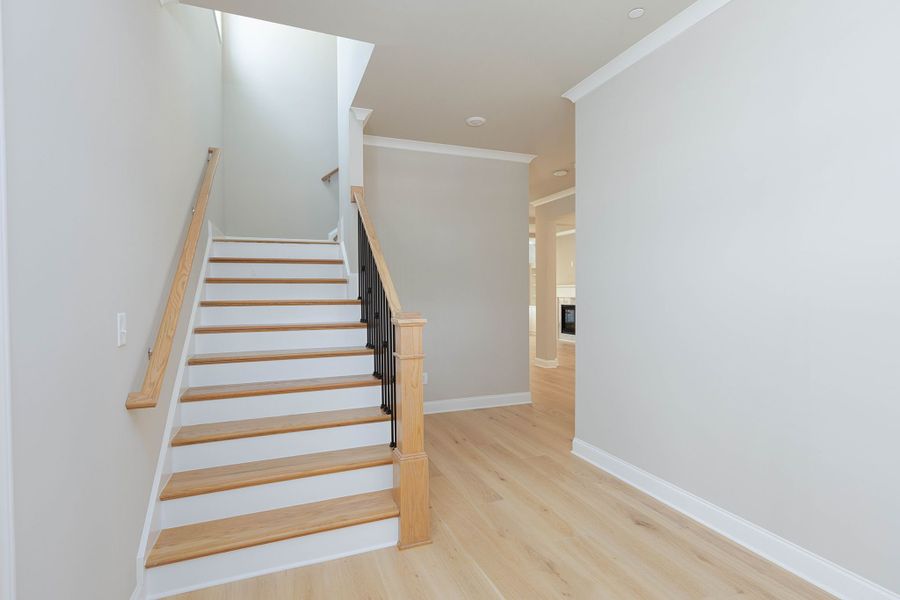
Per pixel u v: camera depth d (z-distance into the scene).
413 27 2.45
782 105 1.92
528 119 3.77
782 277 1.93
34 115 1.01
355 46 3.33
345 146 3.90
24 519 0.95
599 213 3.02
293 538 1.96
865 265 1.66
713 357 2.24
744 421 2.10
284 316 3.33
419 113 3.64
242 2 2.24
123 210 1.59
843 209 1.72
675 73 2.43
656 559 2.02
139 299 1.76
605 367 2.99
